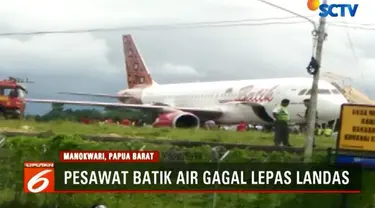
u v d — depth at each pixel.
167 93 60.81
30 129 30.58
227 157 14.22
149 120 54.12
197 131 35.19
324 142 30.58
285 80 45.81
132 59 70.00
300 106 43.16
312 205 14.05
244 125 48.00
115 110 52.75
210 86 54.53
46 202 14.25
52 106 47.12
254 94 48.12
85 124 38.81
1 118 45.22
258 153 14.27
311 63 22.92
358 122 14.20
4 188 14.27
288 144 26.11
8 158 14.30
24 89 46.06
